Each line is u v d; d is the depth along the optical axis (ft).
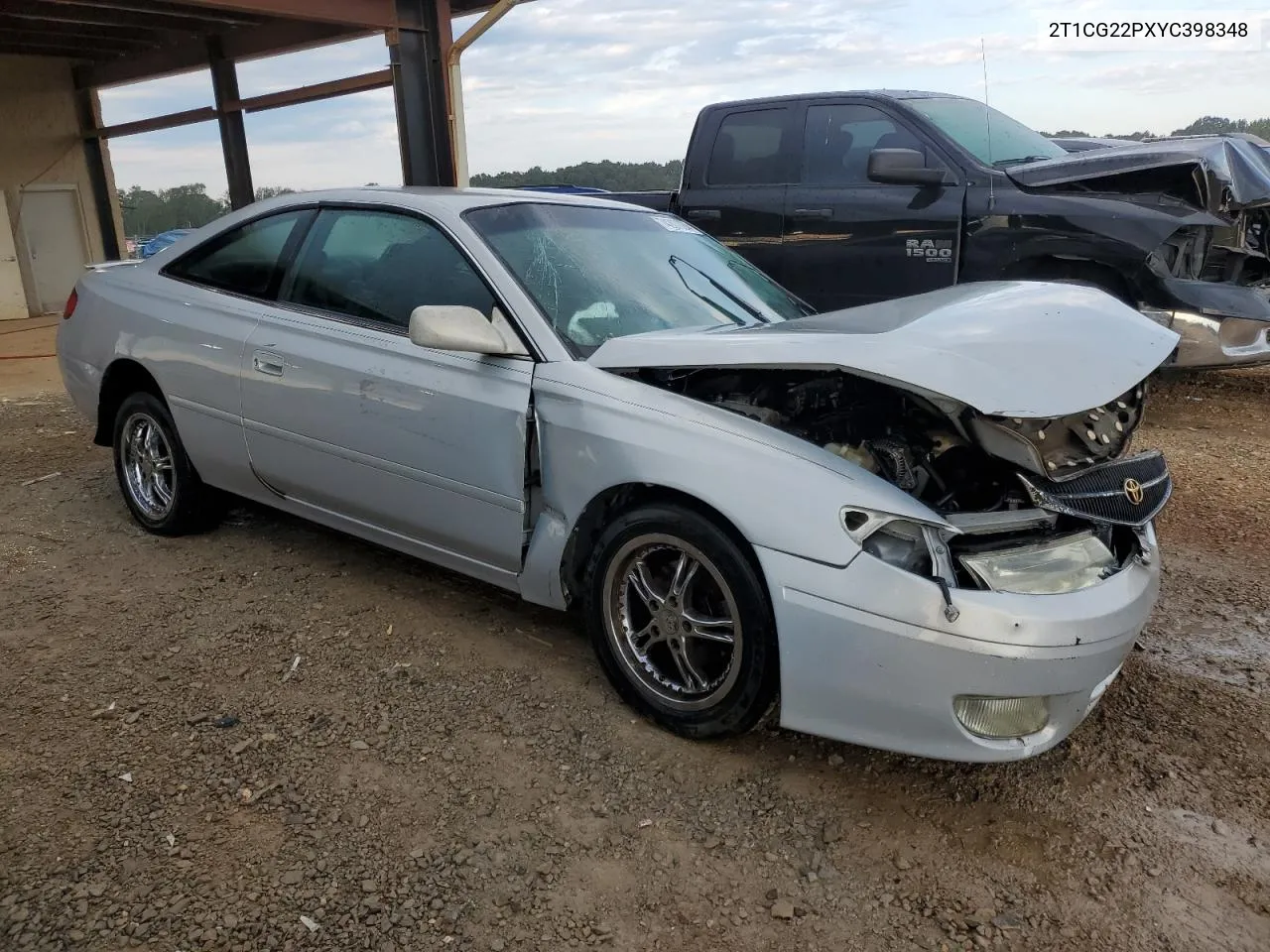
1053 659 7.92
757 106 23.82
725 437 8.91
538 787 8.82
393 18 37.27
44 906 7.18
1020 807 8.75
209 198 69.15
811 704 8.48
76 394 15.55
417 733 9.62
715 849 8.11
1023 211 20.47
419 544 11.72
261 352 12.60
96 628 11.73
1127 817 8.63
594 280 11.43
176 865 7.68
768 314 12.44
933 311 9.73
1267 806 8.80
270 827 8.16
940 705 7.96
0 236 51.80
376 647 11.35
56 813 8.25
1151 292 19.80
